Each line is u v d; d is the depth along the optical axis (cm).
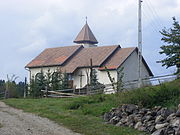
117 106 1920
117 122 1616
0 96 4172
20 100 3028
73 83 4653
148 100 1806
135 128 1473
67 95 3566
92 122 1655
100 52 4822
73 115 1906
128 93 1970
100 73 4453
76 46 5262
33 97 3822
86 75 4566
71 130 1456
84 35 6619
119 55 4634
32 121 1691
